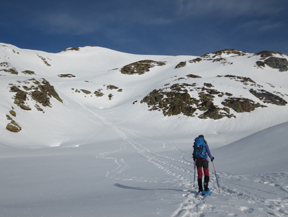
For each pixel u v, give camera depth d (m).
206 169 5.42
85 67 129.12
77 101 61.16
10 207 4.68
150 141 29.70
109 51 169.25
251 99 44.88
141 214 3.64
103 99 67.75
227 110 41.53
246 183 5.96
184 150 20.30
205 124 39.53
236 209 3.80
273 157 8.85
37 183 7.80
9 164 12.79
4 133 27.33
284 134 10.73
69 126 38.25
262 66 76.50
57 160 14.90
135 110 51.62
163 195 5.06
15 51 112.25
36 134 31.19
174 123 41.97
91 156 17.67
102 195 5.68
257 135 12.56
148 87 72.19
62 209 4.27
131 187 6.68
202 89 49.78
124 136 34.69
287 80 67.44
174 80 67.19
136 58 151.50
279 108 42.75
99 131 37.53
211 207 3.95
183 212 3.65
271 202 4.17
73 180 8.29
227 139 28.92
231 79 58.16
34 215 3.89
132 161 14.25
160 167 11.23
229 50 111.44
